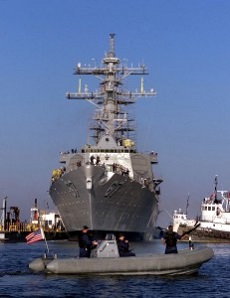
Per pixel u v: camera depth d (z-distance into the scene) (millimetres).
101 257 50406
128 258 50031
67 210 98438
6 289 43750
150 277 50125
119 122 113688
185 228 133125
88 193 90250
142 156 109312
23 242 127562
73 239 103000
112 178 90250
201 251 53781
